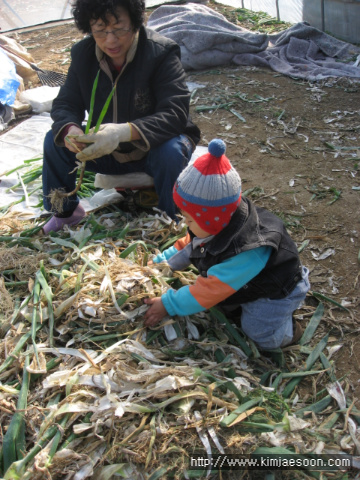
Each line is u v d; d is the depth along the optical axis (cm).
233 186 189
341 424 197
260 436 183
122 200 310
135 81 263
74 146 226
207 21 603
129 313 215
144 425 179
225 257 200
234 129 436
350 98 481
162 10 653
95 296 218
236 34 581
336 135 419
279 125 440
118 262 235
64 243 255
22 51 550
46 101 459
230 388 193
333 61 562
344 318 249
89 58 265
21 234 277
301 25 597
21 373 198
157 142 254
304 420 196
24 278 241
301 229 312
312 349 231
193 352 215
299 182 360
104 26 235
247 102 484
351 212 324
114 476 171
